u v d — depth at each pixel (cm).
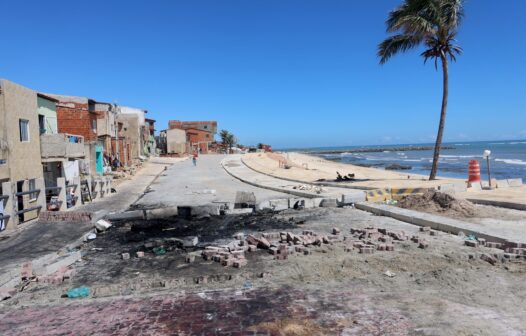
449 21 2106
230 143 10481
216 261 863
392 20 2283
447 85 2234
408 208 1403
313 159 6906
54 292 722
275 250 879
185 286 712
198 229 1280
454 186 1698
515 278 673
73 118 3102
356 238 1002
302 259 830
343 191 1989
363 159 8631
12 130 1413
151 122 7256
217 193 2283
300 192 2020
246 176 3222
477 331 470
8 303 675
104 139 3631
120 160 4191
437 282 668
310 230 1170
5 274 789
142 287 721
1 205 1262
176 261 889
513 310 539
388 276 710
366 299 589
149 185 2844
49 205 1611
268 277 732
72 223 1368
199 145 8681
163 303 605
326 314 537
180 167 4422
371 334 471
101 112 3616
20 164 1462
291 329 492
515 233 943
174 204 1889
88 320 555
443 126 2253
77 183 1830
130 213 1511
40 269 816
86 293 697
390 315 525
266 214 1505
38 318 580
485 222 1131
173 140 7531
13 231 1270
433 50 2231
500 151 10619
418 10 2173
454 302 573
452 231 1041
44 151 1708
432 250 858
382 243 914
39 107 2188
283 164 4119
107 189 2283
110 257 962
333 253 866
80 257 959
